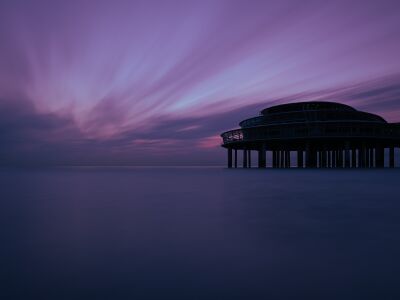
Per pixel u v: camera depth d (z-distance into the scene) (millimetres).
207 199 14641
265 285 4328
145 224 8625
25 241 6859
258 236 7145
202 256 5676
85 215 10203
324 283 4387
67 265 5234
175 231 7754
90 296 4023
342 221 8891
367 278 4566
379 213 10273
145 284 4406
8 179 35969
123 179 35781
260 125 61375
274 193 17156
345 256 5594
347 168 58031
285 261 5359
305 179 29656
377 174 38094
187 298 3949
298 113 59625
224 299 3920
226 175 40625
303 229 7859
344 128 55375
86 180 32844
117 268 5070
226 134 71500
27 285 4391
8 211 11148
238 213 10375
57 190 20297
